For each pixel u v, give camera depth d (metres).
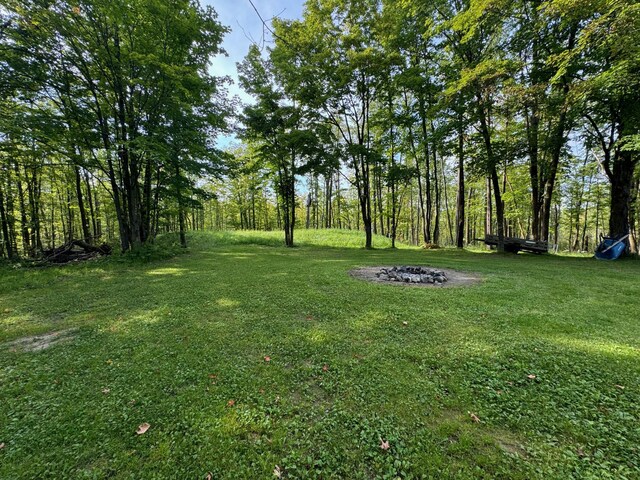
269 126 14.03
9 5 7.39
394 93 14.05
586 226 24.50
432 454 1.71
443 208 31.56
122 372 2.70
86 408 2.19
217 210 33.22
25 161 10.38
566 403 2.15
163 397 2.31
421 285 5.75
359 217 31.48
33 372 2.73
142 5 8.69
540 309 4.19
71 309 4.63
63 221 19.94
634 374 2.49
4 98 8.73
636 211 14.53
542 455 1.70
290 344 3.21
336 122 14.79
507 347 3.00
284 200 16.34
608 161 10.28
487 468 1.61
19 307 4.75
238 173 14.89
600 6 7.06
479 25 9.94
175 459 1.72
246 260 10.00
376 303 4.56
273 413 2.10
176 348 3.17
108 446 1.82
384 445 1.78
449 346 3.06
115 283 6.44
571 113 9.02
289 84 13.38
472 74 9.64
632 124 8.55
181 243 14.43
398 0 12.49
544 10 8.09
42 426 2.00
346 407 2.15
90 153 11.35
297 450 1.77
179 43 10.07
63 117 9.38
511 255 11.27
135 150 9.28
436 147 13.53
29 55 8.22
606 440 1.79
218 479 1.58
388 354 2.93
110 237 19.16
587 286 5.54
